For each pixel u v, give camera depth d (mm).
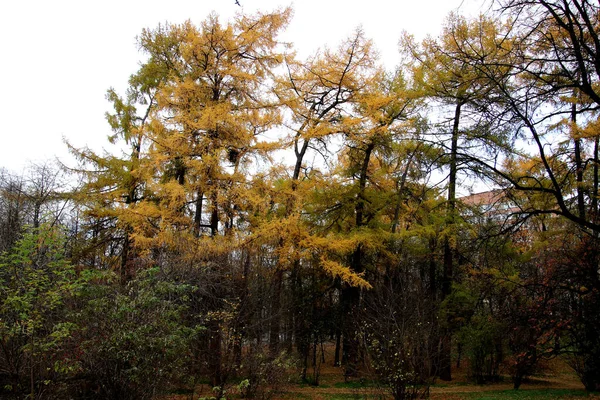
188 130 10570
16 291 5090
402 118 13117
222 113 10367
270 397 9258
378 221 13922
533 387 11250
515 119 6562
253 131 11211
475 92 7523
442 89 9859
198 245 9984
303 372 13391
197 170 10289
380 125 12148
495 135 6801
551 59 6008
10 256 5188
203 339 8797
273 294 12055
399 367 7574
